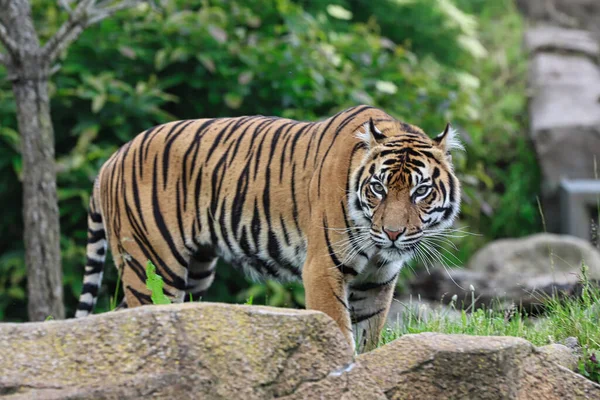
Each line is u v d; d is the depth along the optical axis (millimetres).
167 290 8969
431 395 6164
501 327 8398
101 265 9930
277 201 8438
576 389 6641
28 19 10859
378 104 16422
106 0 12312
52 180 11031
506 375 6305
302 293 14203
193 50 15172
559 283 11266
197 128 9031
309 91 15328
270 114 15680
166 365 5547
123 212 9109
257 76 15375
